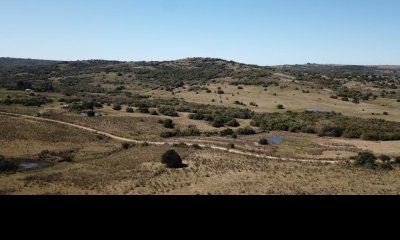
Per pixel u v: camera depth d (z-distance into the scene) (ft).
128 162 184.14
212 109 397.80
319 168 175.11
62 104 373.61
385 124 328.90
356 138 282.36
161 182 143.23
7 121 262.47
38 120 289.12
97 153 212.43
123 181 144.56
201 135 284.61
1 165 163.53
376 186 140.67
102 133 272.92
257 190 128.77
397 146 246.47
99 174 157.89
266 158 201.05
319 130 295.89
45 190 127.65
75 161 191.83
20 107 341.21
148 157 193.47
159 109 375.86
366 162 183.83
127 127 294.87
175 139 265.13
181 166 173.17
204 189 131.34
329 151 227.20
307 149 233.55
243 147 233.96
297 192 124.88
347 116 375.86
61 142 236.02
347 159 202.49
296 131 307.78
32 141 229.66
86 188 132.57
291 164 184.55
